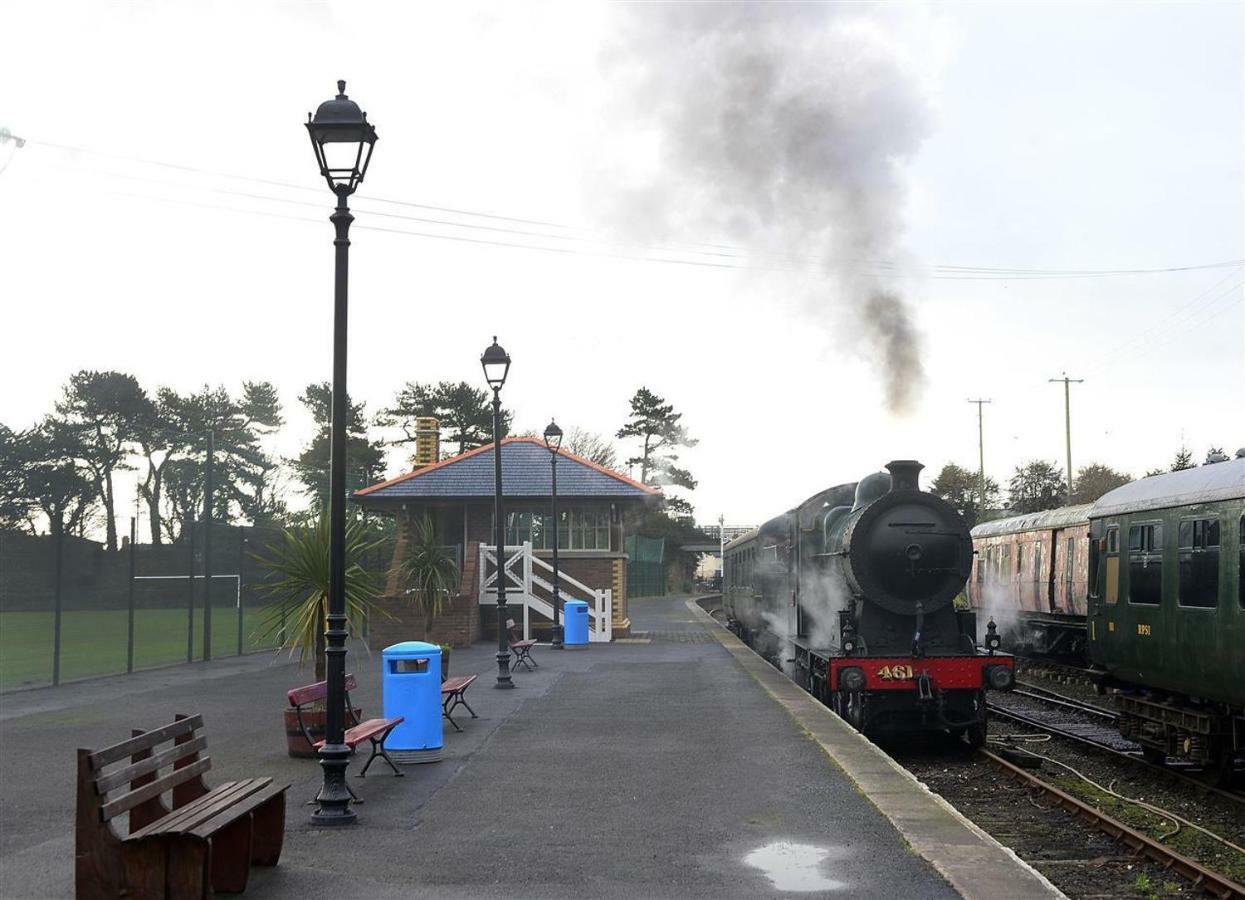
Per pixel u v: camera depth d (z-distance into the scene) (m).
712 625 36.00
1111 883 8.20
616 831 8.01
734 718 13.86
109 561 28.91
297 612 13.48
